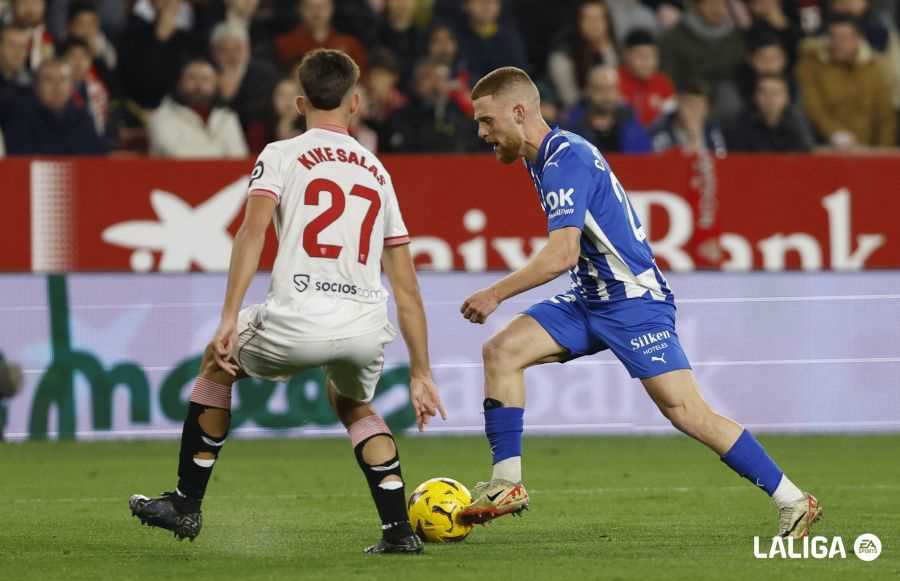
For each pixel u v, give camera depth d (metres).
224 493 28.56
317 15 47.81
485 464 33.53
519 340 22.05
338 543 21.83
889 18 56.59
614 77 44.62
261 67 45.53
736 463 21.41
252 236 19.00
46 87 42.03
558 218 20.92
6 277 36.84
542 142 21.58
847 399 39.00
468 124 44.75
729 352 38.47
